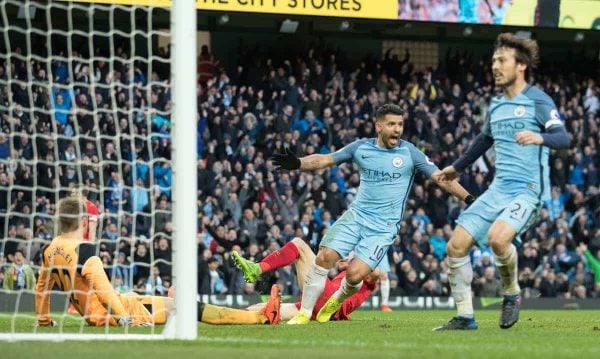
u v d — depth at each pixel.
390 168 15.44
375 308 29.80
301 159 15.15
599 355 9.02
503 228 12.91
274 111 32.81
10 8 31.30
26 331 12.84
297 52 35.66
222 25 35.25
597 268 33.00
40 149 28.39
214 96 32.00
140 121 30.23
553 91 36.47
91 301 13.89
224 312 14.07
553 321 18.31
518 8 33.53
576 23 34.06
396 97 34.56
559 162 34.09
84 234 14.62
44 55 31.66
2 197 27.52
